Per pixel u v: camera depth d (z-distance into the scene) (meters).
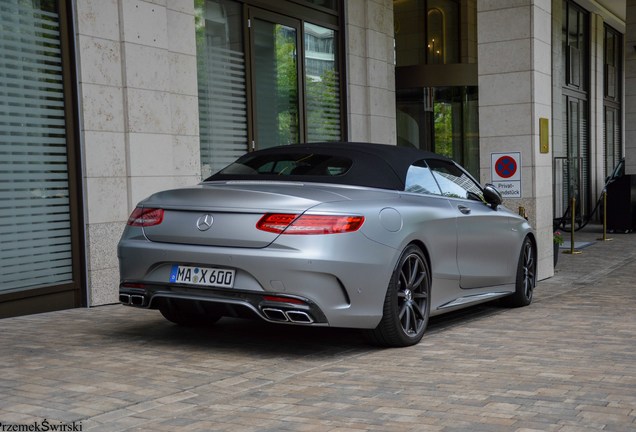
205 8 9.48
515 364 4.85
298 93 11.12
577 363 4.88
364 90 12.34
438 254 5.93
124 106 7.81
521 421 3.58
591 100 22.58
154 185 8.11
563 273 11.27
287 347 5.43
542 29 10.41
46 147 7.18
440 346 5.52
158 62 8.15
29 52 7.04
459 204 6.50
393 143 13.03
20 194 6.94
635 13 20.05
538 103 10.27
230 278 4.93
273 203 4.93
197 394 4.11
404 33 16.09
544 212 10.51
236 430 3.48
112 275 7.66
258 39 10.36
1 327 6.17
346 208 5.04
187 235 5.06
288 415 3.72
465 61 16.92
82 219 7.45
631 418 3.63
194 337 5.74
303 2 11.12
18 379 4.35
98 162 7.52
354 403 3.93
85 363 4.79
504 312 7.41
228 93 9.87
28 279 7.02
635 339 5.77
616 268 11.85
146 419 3.64
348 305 5.00
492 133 10.41
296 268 4.79
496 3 10.29
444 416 3.68
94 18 7.48
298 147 6.07
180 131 8.67
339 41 11.98
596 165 23.02
